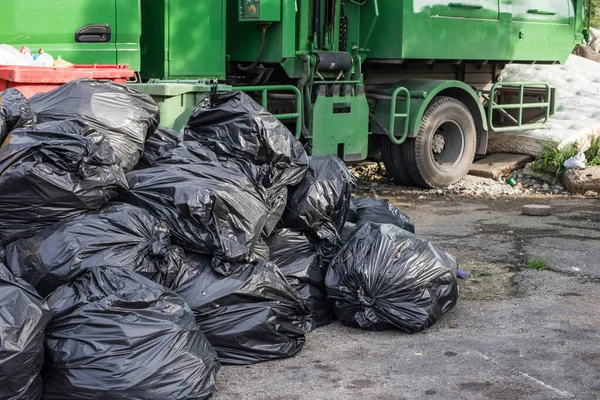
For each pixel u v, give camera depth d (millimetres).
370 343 4363
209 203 4113
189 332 3555
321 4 8227
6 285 3328
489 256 6207
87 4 6660
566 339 4379
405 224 5812
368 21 8664
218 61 7805
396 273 4492
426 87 9117
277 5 7762
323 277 4754
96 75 5777
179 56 7492
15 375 3137
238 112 4840
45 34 6488
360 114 8625
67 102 4473
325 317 4711
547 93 10586
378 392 3693
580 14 10906
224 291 4004
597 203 8594
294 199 4918
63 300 3533
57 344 3398
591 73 12414
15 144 3852
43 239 3848
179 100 6012
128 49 6938
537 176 9852
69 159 3902
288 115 8039
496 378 3844
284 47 7887
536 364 4020
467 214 7922
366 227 4793
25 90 5359
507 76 11742
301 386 3770
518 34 10000
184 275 4082
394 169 9414
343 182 5148
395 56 8602
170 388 3373
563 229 7172
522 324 4641
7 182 3779
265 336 4047
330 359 4121
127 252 3875
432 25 8852
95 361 3336
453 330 4551
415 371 3943
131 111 4633
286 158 4828
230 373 3924
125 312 3463
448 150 9570
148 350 3395
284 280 4277
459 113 9414
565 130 10344
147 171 4406
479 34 9461
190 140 4914
